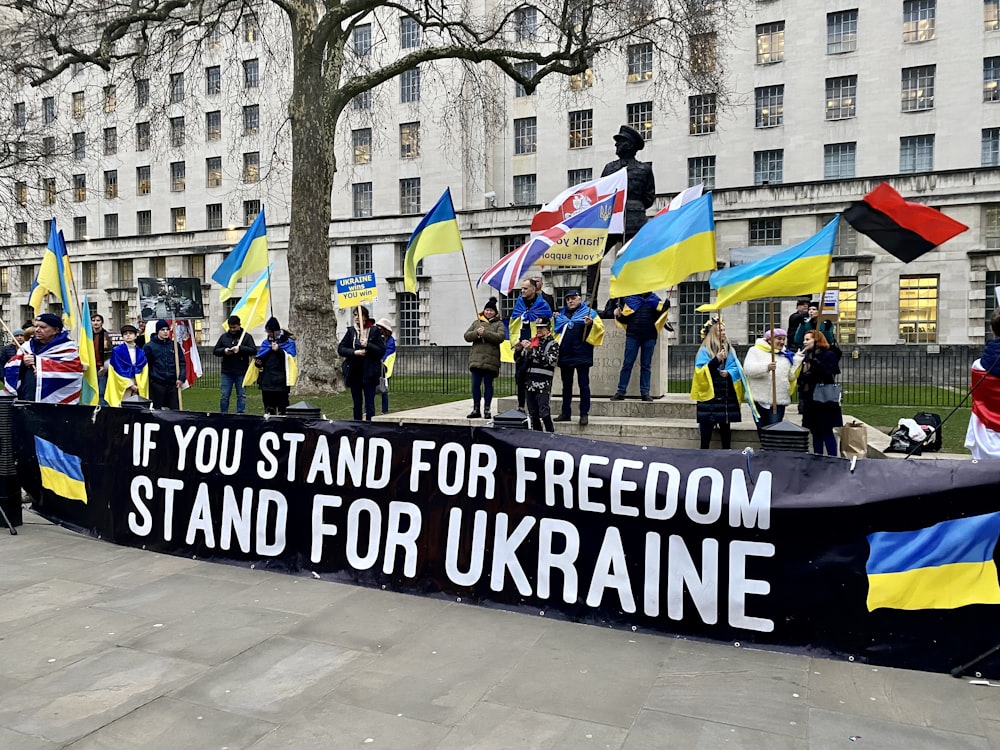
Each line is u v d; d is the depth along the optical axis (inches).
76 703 140.3
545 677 149.2
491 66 1405.0
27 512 307.7
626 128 466.6
